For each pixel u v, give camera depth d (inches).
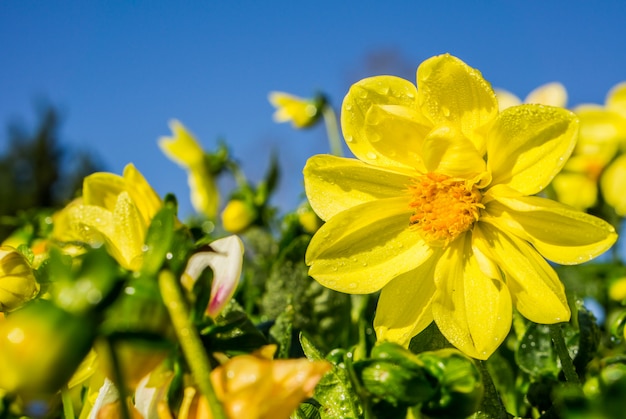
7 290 11.9
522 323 13.2
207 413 8.8
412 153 12.1
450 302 11.7
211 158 29.4
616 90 23.2
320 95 28.2
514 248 11.6
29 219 20.3
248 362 8.8
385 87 12.3
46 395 8.0
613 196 22.5
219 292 10.5
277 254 18.9
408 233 12.3
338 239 12.1
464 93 11.7
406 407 9.5
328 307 16.6
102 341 8.2
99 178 13.0
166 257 8.5
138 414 9.8
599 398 8.0
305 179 12.5
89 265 8.2
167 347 8.4
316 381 8.7
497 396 11.1
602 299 19.9
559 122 11.1
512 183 11.5
